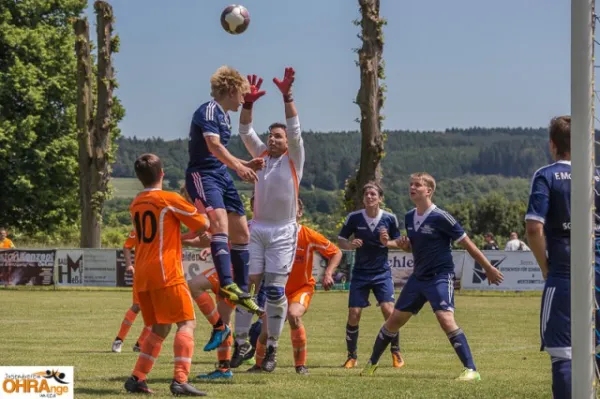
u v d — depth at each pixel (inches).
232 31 411.2
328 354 585.6
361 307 520.1
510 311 996.6
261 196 432.5
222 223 377.1
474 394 360.2
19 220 2428.6
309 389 370.9
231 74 379.2
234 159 371.6
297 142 428.8
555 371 277.1
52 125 2418.8
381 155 1283.2
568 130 286.5
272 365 452.1
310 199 4995.1
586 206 262.4
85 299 1133.7
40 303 1061.1
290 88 423.5
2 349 564.4
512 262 1289.4
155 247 342.0
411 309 443.5
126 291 1314.0
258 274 436.1
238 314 449.4
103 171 1641.2
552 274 281.1
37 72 2375.7
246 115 437.7
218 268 375.9
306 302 465.4
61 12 2511.1
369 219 533.6
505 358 557.3
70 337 668.1
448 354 589.3
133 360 499.5
